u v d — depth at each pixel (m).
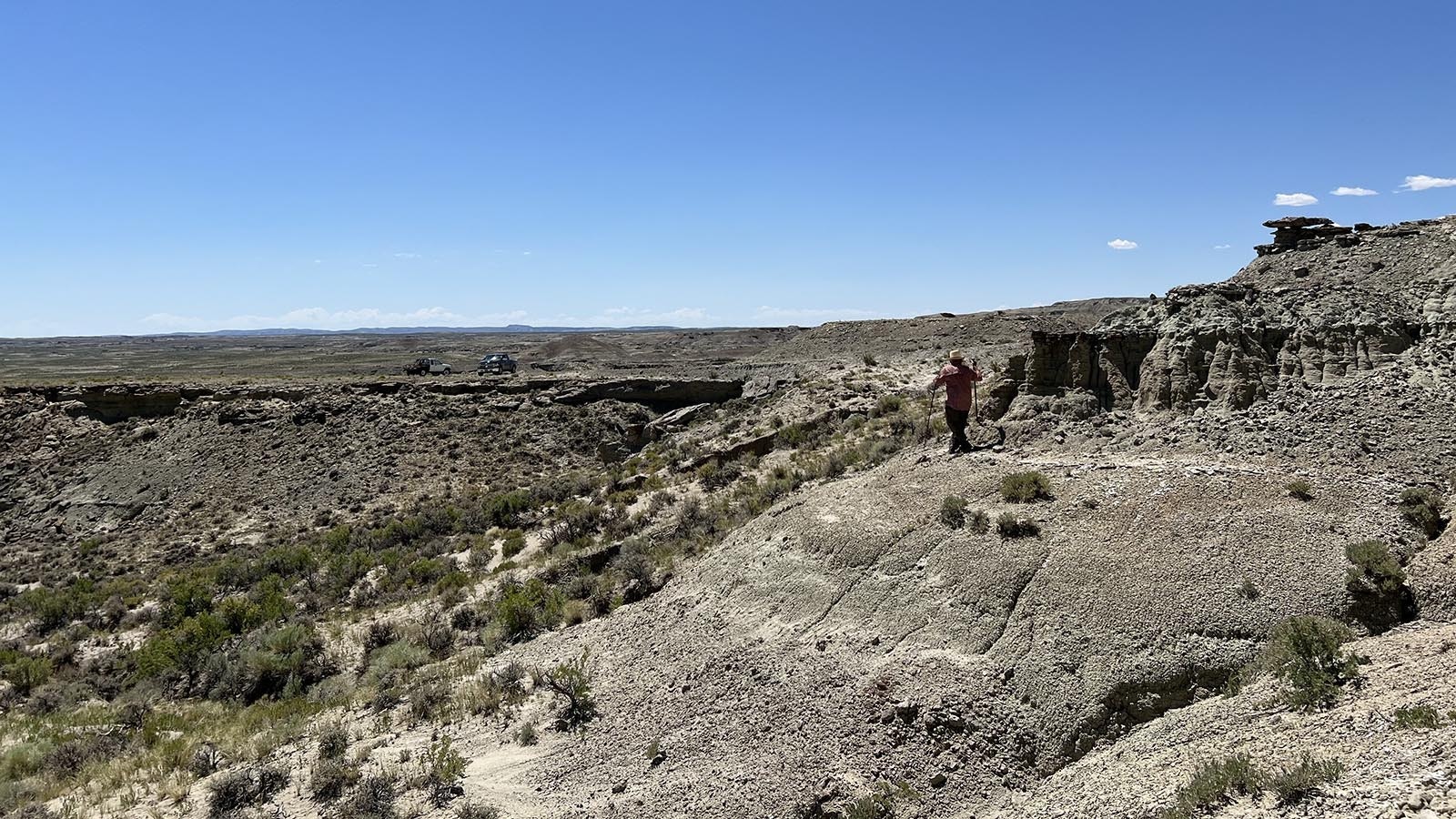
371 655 20.62
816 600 13.96
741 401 45.22
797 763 10.66
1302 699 9.00
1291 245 24.75
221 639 22.95
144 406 55.16
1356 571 10.94
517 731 13.66
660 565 20.48
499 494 36.97
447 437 47.62
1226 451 14.89
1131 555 12.09
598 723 13.16
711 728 11.95
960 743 10.29
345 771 12.88
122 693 21.42
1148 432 16.09
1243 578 11.31
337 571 29.30
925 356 52.66
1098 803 8.48
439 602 23.75
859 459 23.28
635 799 10.88
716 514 23.78
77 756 16.31
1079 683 10.51
